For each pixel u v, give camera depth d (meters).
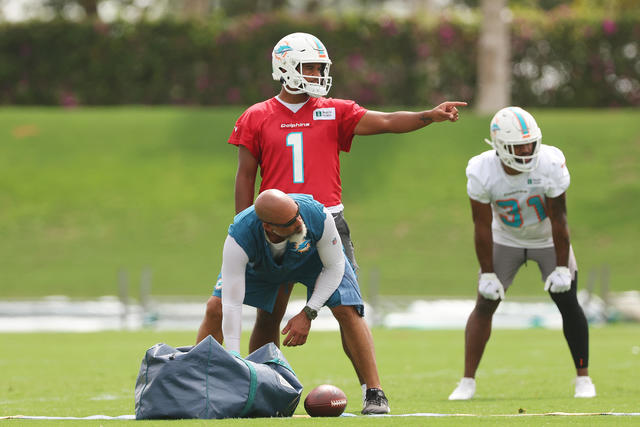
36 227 88.31
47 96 110.31
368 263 81.69
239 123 24.00
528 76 109.88
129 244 85.44
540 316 67.19
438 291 75.69
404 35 106.19
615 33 108.62
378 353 46.25
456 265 81.19
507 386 31.00
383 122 23.53
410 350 48.03
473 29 107.06
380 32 106.00
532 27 108.75
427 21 106.94
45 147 99.75
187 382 19.00
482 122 101.75
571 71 109.44
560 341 53.22
